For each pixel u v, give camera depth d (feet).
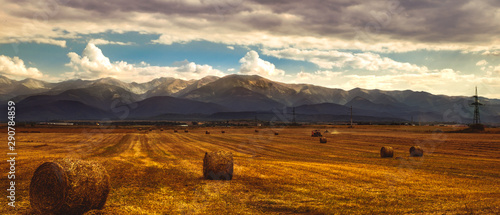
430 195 45.62
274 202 40.96
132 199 41.47
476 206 38.34
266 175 61.82
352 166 76.74
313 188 49.78
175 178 58.03
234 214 35.76
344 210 37.27
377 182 55.36
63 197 33.99
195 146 145.89
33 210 35.47
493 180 59.62
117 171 64.59
